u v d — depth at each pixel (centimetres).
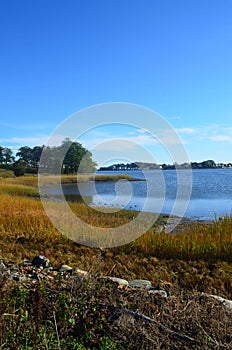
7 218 1126
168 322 370
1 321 329
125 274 705
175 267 757
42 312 371
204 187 3562
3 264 647
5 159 5853
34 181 3253
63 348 313
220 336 345
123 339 344
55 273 603
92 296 412
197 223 1346
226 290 650
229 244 822
